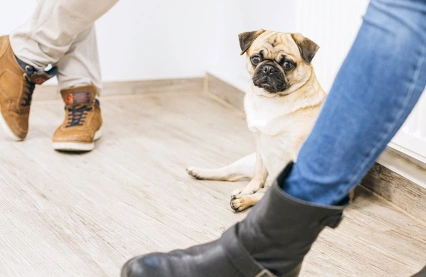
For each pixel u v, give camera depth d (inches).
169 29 94.2
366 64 27.2
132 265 34.7
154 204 54.1
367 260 46.5
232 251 32.3
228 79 92.6
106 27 88.6
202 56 98.7
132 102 90.2
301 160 29.7
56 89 86.5
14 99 66.1
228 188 59.4
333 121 28.3
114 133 74.5
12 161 62.3
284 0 80.4
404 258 47.4
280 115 53.3
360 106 27.5
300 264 33.1
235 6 92.4
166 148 70.4
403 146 55.8
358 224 53.5
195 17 96.0
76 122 67.4
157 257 34.6
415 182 55.8
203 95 97.6
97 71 72.5
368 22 27.5
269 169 57.1
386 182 59.7
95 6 62.3
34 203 52.4
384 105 27.1
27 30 64.4
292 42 52.3
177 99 94.0
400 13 26.5
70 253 43.9
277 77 50.8
